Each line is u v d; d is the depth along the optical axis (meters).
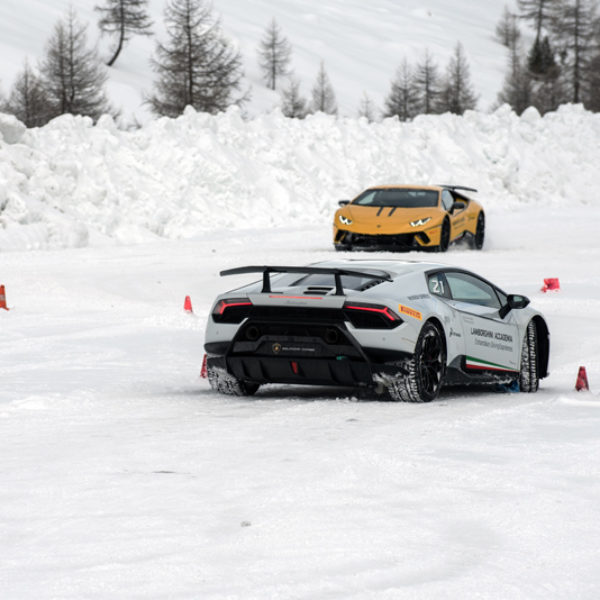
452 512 13.82
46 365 31.84
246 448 18.47
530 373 29.92
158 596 10.36
